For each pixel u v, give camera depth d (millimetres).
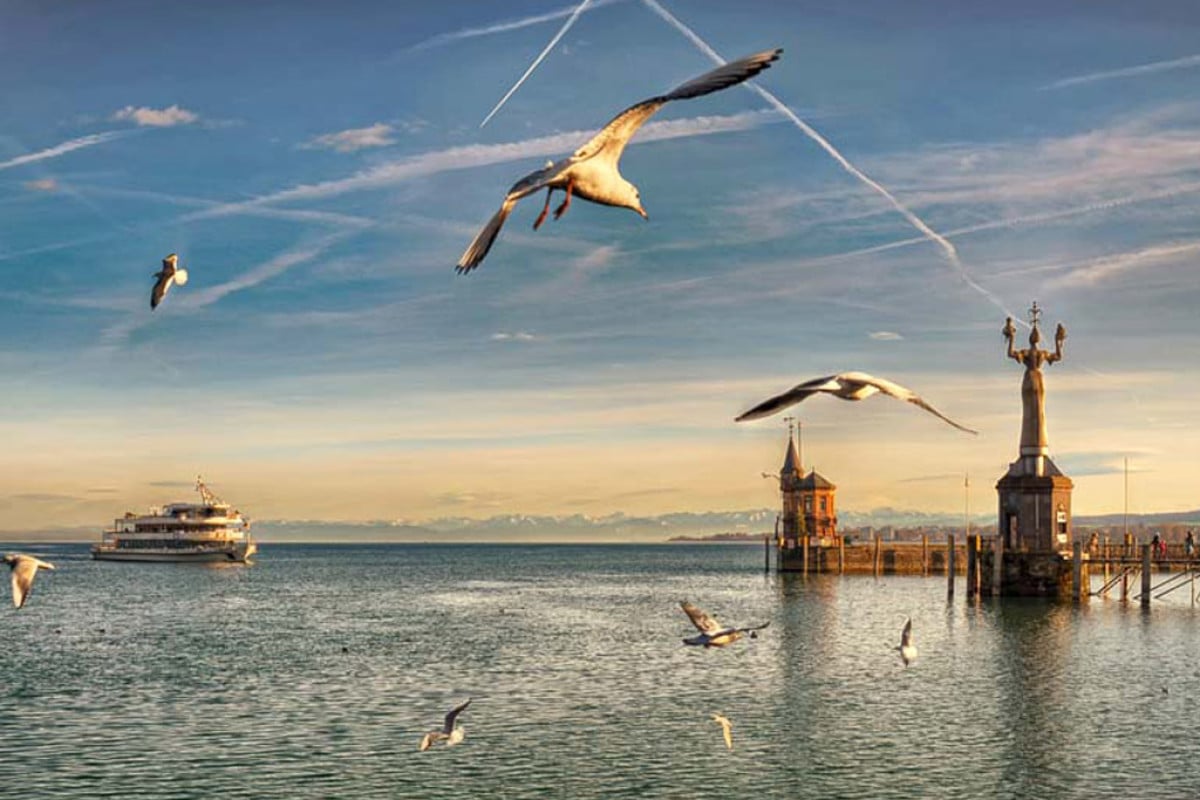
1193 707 54500
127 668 71375
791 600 125875
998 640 80625
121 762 45000
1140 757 44688
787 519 189250
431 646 82062
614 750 46219
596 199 9047
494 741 48000
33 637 91750
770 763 44062
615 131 9070
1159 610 102750
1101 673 64875
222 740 48812
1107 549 117312
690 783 41500
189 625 102562
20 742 48625
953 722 51281
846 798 39375
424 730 50531
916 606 112938
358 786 41281
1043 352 106062
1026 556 106625
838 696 57844
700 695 58594
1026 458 107438
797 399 9070
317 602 134625
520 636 89188
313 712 55062
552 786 41094
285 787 41219
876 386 9148
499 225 8695
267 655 77688
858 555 183000
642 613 113062
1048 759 44344
